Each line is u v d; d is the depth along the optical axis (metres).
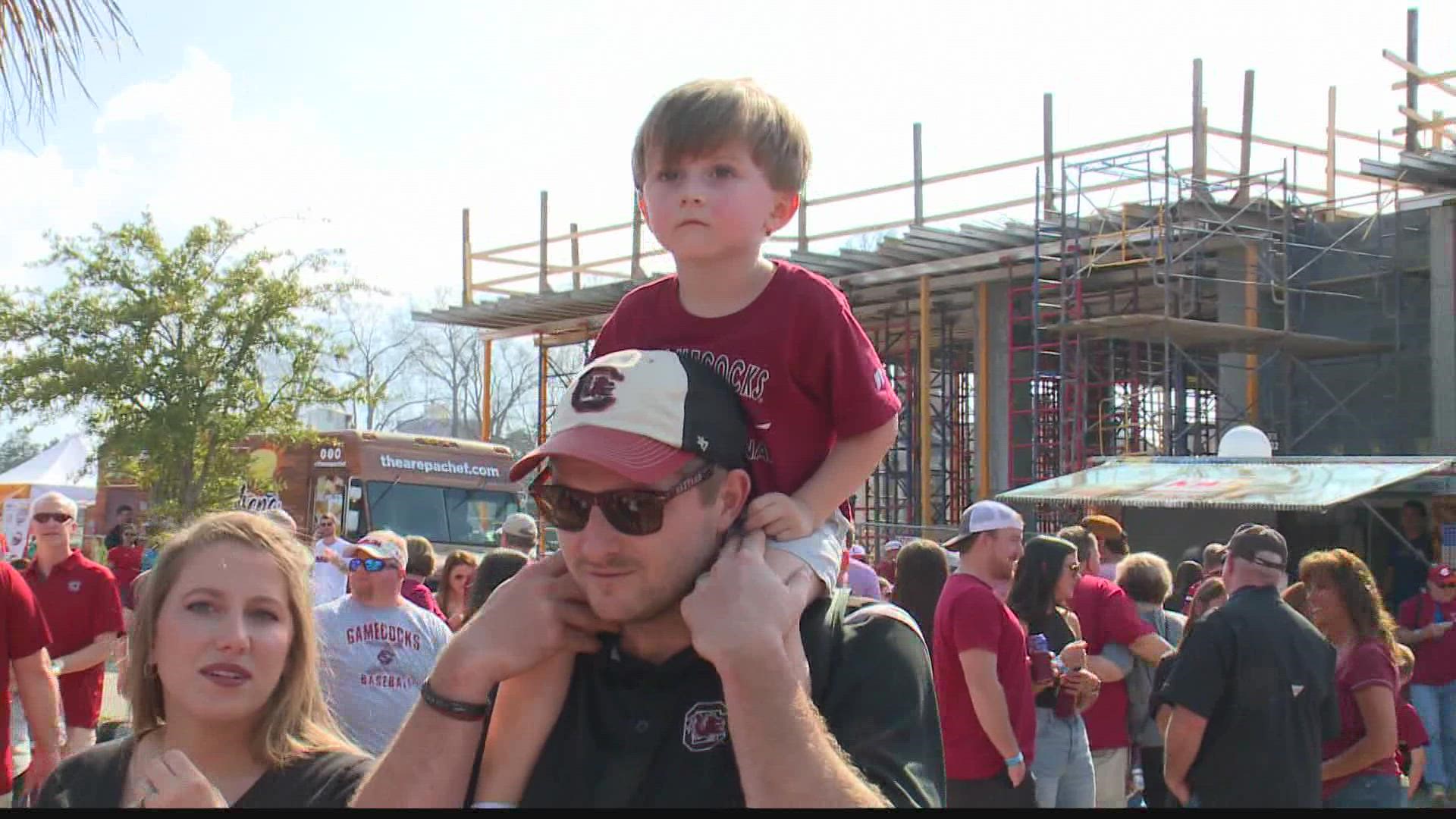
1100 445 20.41
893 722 2.06
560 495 2.07
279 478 16.77
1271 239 18.86
